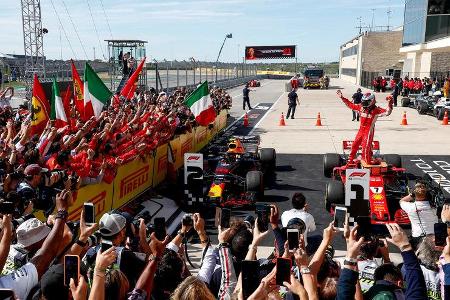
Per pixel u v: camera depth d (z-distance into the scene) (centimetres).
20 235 366
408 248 312
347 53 7744
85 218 389
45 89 1756
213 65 4484
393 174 924
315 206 948
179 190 1037
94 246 399
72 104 1266
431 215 612
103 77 3131
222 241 379
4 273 364
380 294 319
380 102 3275
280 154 1465
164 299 336
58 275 279
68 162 695
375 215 782
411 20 4000
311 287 288
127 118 1079
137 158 926
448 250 346
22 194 503
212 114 1245
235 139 1070
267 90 4941
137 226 467
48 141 707
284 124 2158
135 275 358
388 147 1555
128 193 895
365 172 636
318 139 1742
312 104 3241
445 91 2533
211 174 974
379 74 5119
